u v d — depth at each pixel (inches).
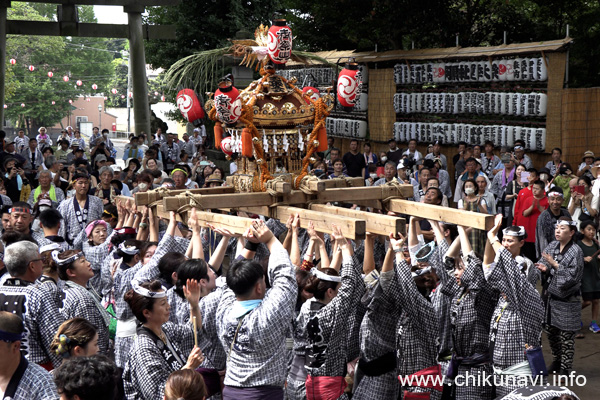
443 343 213.0
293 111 209.8
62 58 2358.5
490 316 203.5
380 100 673.0
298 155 213.2
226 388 155.6
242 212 258.7
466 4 701.9
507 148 517.0
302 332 179.9
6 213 284.8
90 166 630.5
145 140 711.7
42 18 2276.1
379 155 613.0
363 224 165.8
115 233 255.8
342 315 173.2
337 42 786.2
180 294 185.3
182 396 130.4
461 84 594.2
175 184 390.6
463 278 198.1
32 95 2223.2
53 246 213.8
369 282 200.1
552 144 518.6
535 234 393.7
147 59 908.6
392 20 673.6
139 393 152.9
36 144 768.9
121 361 198.5
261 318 149.9
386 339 188.5
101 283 256.2
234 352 154.5
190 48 870.4
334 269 182.5
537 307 193.6
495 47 559.2
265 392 151.3
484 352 202.8
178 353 160.6
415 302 182.9
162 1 720.3
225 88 194.5
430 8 673.6
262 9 839.7
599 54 640.4
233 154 224.2
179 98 228.7
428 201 310.3
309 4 743.7
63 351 150.9
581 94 511.5
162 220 284.7
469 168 480.7
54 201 383.9
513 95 540.7
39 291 184.9
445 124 605.0
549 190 392.2
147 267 200.2
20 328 136.7
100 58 2559.1
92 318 196.1
